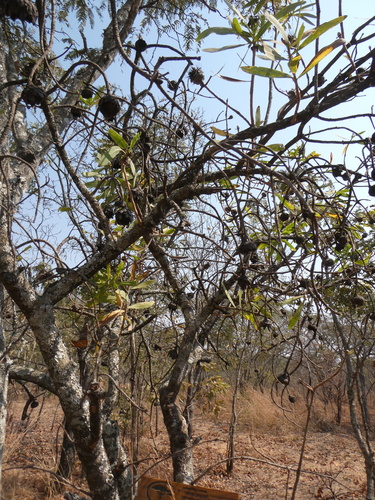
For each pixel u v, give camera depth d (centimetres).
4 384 226
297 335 224
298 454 823
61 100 344
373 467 439
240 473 702
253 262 277
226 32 184
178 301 324
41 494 487
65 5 440
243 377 889
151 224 226
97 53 366
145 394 538
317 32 166
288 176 211
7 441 587
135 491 321
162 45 217
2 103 267
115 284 230
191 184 234
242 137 205
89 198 248
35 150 298
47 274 266
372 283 259
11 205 212
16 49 343
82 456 217
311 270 169
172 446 291
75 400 214
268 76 172
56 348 219
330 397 1030
